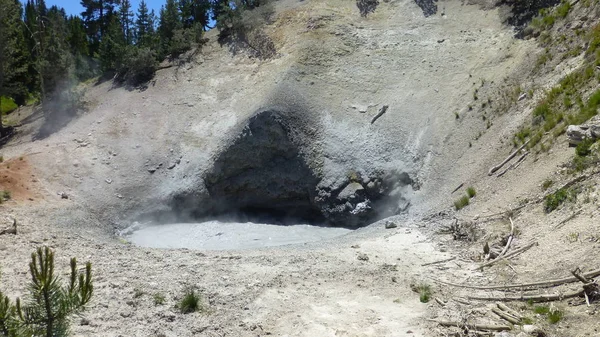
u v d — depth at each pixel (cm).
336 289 1249
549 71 2161
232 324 1064
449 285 1227
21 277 1283
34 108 3438
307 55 2870
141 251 1681
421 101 2544
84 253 1579
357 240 1750
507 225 1507
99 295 1172
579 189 1410
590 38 2088
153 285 1255
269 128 2456
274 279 1311
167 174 2505
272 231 2214
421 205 2072
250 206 2503
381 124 2509
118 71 3288
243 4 3397
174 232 2236
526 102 2097
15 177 2302
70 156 2555
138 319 1064
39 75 3303
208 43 3300
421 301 1153
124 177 2477
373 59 2839
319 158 2452
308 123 2542
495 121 2166
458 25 2877
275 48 3038
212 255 1614
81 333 988
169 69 3172
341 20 3111
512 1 2816
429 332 1001
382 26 3039
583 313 963
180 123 2741
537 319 985
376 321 1064
